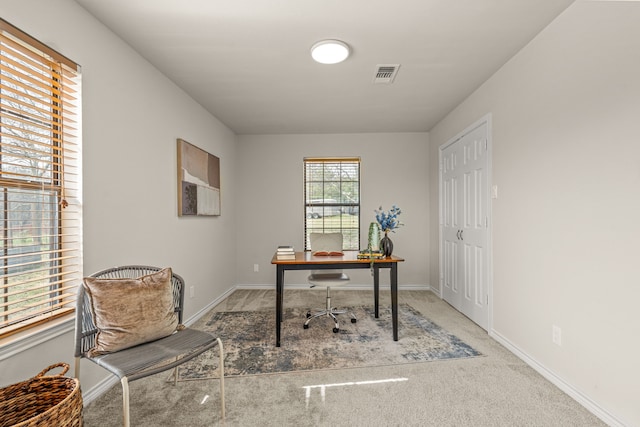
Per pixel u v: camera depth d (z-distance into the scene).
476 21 2.03
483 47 2.35
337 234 3.66
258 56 2.46
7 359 1.39
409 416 1.71
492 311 2.82
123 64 2.22
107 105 2.05
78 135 1.82
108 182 2.05
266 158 4.82
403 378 2.10
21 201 1.54
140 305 1.59
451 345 2.63
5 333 1.41
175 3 1.83
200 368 2.25
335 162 4.80
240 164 4.82
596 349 1.71
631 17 1.51
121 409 1.77
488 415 1.71
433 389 1.97
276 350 2.55
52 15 1.64
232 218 4.62
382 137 4.75
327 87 3.07
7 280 1.49
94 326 1.57
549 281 2.08
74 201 1.82
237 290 4.67
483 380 2.07
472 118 3.24
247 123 4.25
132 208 2.31
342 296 4.30
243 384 2.03
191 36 2.18
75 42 1.79
